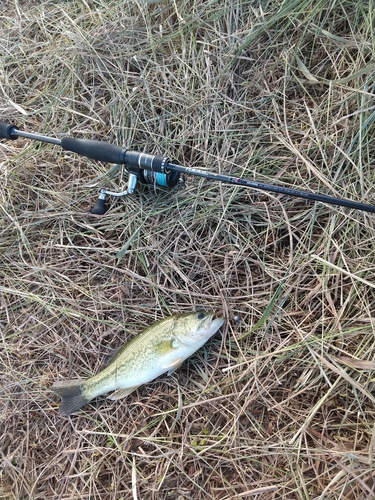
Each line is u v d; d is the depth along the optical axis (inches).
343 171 25.9
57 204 31.0
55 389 26.9
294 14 27.5
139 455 25.6
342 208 25.5
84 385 26.5
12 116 33.4
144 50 31.0
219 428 25.3
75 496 26.0
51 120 32.6
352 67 26.8
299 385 24.6
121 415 26.8
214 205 27.8
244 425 25.1
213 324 24.6
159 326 25.5
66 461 26.8
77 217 30.5
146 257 28.6
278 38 28.5
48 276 30.1
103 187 30.4
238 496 23.8
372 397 22.1
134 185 27.7
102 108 31.5
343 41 26.4
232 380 25.5
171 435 25.5
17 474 27.3
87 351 28.2
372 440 22.0
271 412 24.9
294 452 23.6
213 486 24.6
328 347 24.3
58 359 28.8
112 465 26.1
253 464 24.4
